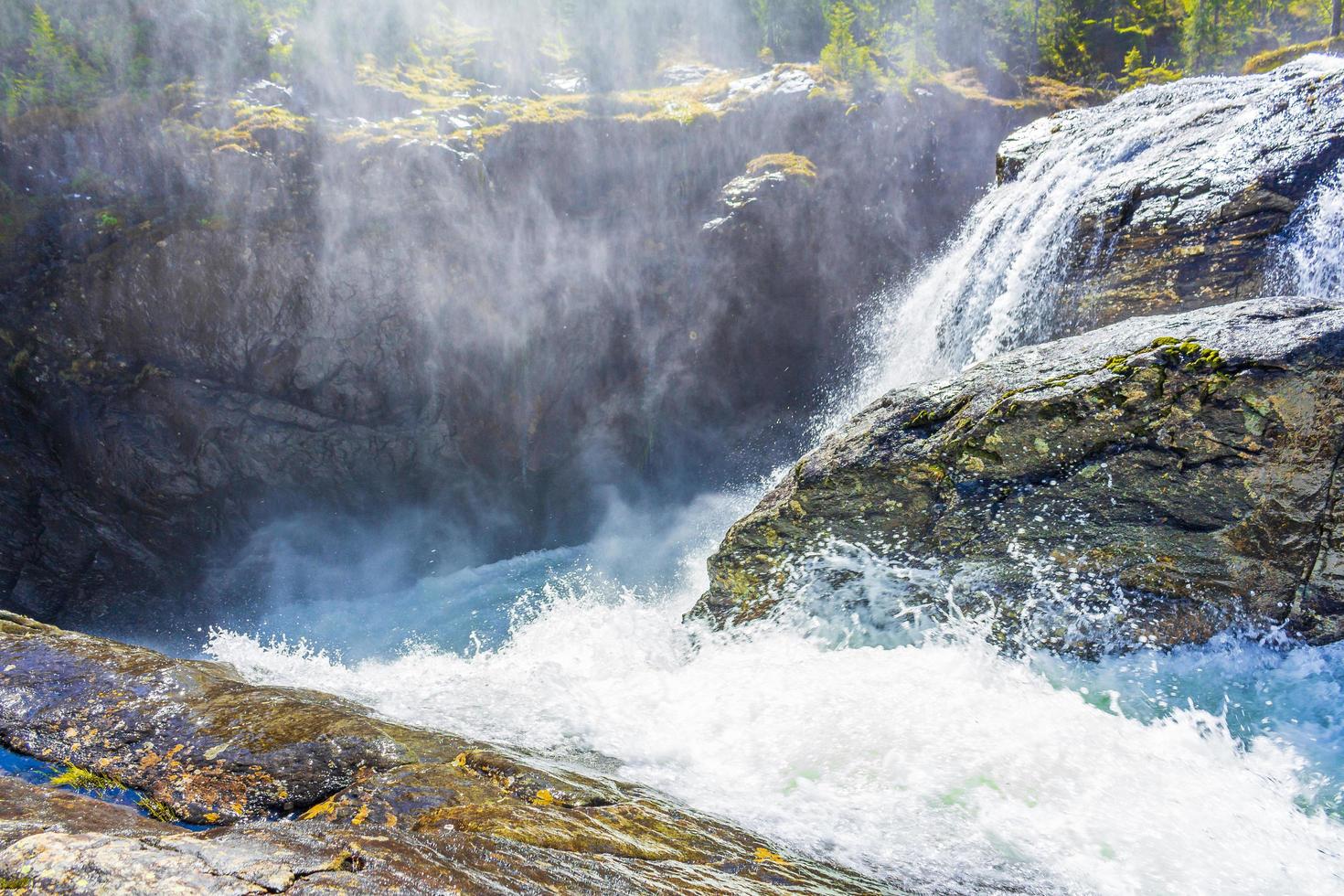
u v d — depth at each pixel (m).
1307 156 6.91
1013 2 26.52
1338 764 3.96
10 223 14.62
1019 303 8.98
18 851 2.07
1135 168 8.20
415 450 16.78
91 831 2.36
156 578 15.11
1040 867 3.19
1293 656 4.65
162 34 17.00
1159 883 3.15
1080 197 8.45
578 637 5.96
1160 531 5.00
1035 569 5.25
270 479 15.81
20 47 16.20
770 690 4.81
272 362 15.48
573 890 2.23
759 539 6.15
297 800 2.95
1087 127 9.95
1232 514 4.84
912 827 3.41
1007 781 3.80
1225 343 4.90
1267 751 4.15
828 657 5.32
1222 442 4.81
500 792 2.92
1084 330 8.10
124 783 3.05
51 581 14.40
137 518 15.04
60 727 3.35
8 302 14.24
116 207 14.98
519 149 17.88
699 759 4.08
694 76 24.19
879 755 4.02
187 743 3.23
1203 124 8.11
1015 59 26.41
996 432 5.33
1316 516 4.66
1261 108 7.71
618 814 2.94
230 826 2.50
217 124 15.77
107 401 14.80
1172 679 4.74
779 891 2.55
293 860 2.13
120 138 15.33
